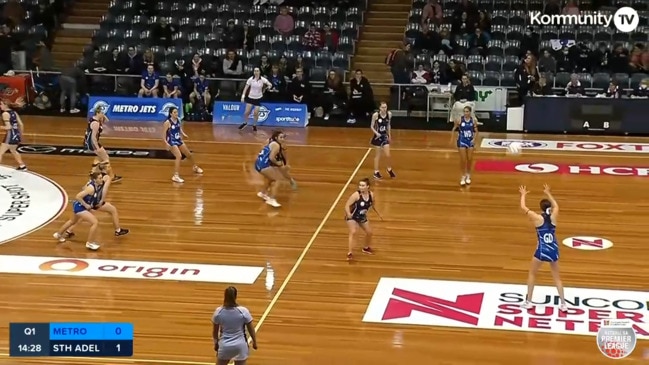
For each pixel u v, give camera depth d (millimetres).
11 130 17422
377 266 12047
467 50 24406
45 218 14289
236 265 12039
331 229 13836
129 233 13508
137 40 25688
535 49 24031
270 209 14969
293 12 26375
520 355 9133
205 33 25891
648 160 19078
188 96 24094
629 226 14086
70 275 11578
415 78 23391
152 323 9922
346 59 24703
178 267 11930
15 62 25281
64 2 27812
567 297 10852
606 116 22047
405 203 15422
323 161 18766
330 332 9734
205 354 9078
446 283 11367
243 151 19750
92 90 24422
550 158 19250
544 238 10273
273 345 9336
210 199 15562
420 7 26172
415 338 9586
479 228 13922
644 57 23172
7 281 11312
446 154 19609
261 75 23438
